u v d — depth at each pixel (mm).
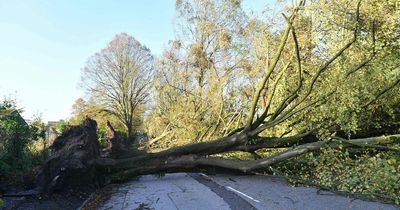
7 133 9820
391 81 8609
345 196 6961
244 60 16078
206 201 7094
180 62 20641
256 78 14703
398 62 8344
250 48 15242
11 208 6816
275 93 11320
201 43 20359
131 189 8695
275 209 6262
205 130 15242
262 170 9359
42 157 11336
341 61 9062
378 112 9695
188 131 15430
